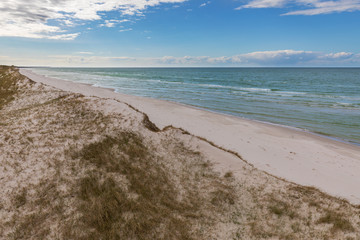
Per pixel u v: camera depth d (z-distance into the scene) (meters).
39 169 12.74
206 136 21.25
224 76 139.62
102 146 15.54
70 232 8.68
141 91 58.72
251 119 30.67
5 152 14.34
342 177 14.59
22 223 9.16
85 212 9.70
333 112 35.09
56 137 16.56
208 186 12.82
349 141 22.41
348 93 57.31
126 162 14.06
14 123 19.67
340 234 9.32
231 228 9.55
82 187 11.30
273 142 20.86
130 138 17.27
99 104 23.72
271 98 48.44
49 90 37.78
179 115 29.48
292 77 130.62
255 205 11.25
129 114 21.58
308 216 10.47
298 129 26.16
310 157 17.67
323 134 24.52
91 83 79.62
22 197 10.62
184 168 14.54
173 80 100.38
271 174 14.77
